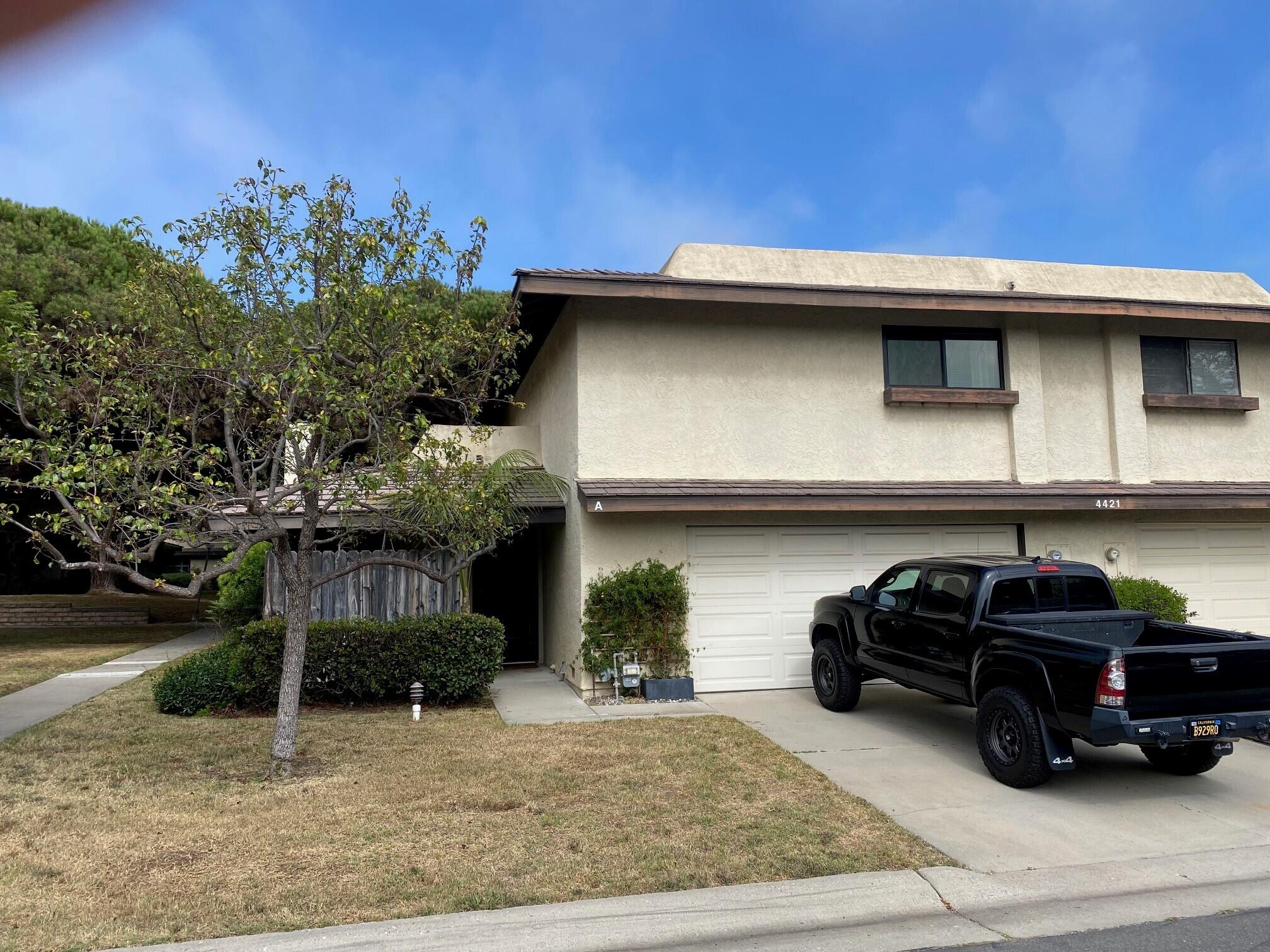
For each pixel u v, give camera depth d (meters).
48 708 9.81
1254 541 13.07
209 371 7.30
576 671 10.87
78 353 7.54
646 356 11.12
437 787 6.73
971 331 12.27
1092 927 4.52
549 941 4.27
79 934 4.25
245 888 4.83
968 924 4.55
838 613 9.73
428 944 4.20
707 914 4.57
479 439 8.53
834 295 10.91
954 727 8.95
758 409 11.39
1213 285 14.62
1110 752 8.22
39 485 6.11
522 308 11.51
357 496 7.50
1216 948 4.29
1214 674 6.32
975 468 12.01
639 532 10.75
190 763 7.39
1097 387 12.66
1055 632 7.51
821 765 7.52
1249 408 12.91
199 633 19.59
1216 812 6.40
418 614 11.66
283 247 7.46
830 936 4.39
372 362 7.61
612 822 5.98
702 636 10.91
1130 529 12.38
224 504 7.24
